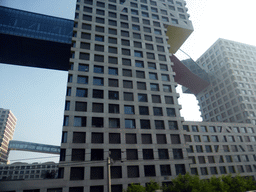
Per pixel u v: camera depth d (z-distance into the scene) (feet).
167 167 115.44
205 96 283.18
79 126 110.32
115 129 115.65
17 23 164.45
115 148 110.01
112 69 138.00
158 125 128.06
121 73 137.28
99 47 143.43
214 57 279.90
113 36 151.02
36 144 346.54
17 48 175.32
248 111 221.66
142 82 140.77
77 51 134.51
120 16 166.50
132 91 133.18
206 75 274.98
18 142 341.41
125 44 152.66
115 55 143.02
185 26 188.65
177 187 89.15
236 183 96.32
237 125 201.57
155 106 133.08
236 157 181.27
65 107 114.52
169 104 137.69
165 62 156.66
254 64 273.33
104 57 139.03
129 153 112.57
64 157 102.06
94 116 115.24
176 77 254.06
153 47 160.86
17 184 90.94
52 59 192.34
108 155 107.55
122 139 114.21
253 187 95.09
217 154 175.42
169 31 191.72
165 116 131.54
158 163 113.80
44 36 165.17
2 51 179.63
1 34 156.66
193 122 184.55
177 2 207.82
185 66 229.45
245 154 185.78
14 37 160.45
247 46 287.89
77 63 129.90
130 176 107.14
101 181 100.27
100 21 155.63
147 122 126.41
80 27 145.59
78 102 118.11
